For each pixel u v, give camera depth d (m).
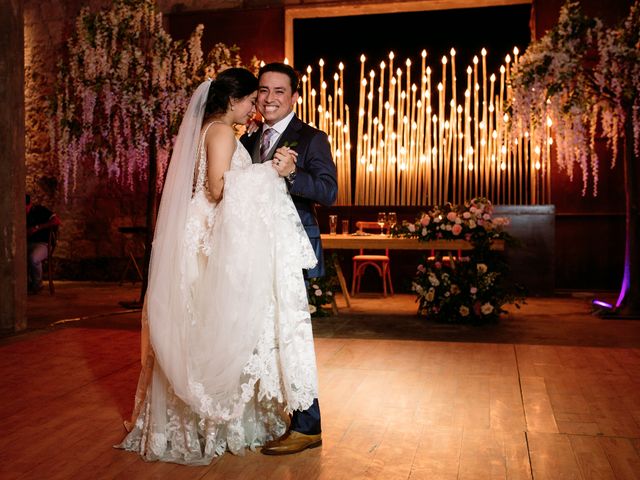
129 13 6.44
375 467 2.49
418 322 5.92
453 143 8.37
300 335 2.61
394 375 3.93
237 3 8.78
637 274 6.15
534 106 6.32
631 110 6.10
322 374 3.95
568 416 3.11
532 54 6.07
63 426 2.98
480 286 5.80
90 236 9.38
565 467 2.48
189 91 6.55
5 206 5.21
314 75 9.59
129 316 6.20
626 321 5.92
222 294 2.47
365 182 8.62
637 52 5.73
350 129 9.53
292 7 8.60
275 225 2.60
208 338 2.47
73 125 6.68
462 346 4.80
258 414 2.75
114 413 3.17
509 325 5.75
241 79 2.64
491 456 2.60
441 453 2.63
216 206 2.62
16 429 2.94
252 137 3.09
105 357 4.40
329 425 2.99
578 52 5.96
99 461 2.56
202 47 8.82
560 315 6.33
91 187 9.34
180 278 2.52
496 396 3.47
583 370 4.04
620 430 2.90
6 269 5.23
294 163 2.65
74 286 8.78
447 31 9.23
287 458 2.59
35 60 9.38
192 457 2.56
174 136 6.52
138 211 9.20
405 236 6.14
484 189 9.15
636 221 6.16
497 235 6.02
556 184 7.90
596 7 7.77
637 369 4.05
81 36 6.52
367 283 8.45
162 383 2.57
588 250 7.88
